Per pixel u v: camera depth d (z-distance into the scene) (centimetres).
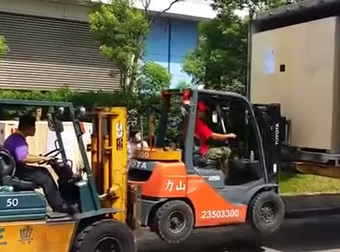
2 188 562
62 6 1597
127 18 1285
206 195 720
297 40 779
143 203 697
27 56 1564
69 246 587
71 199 611
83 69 1659
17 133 603
